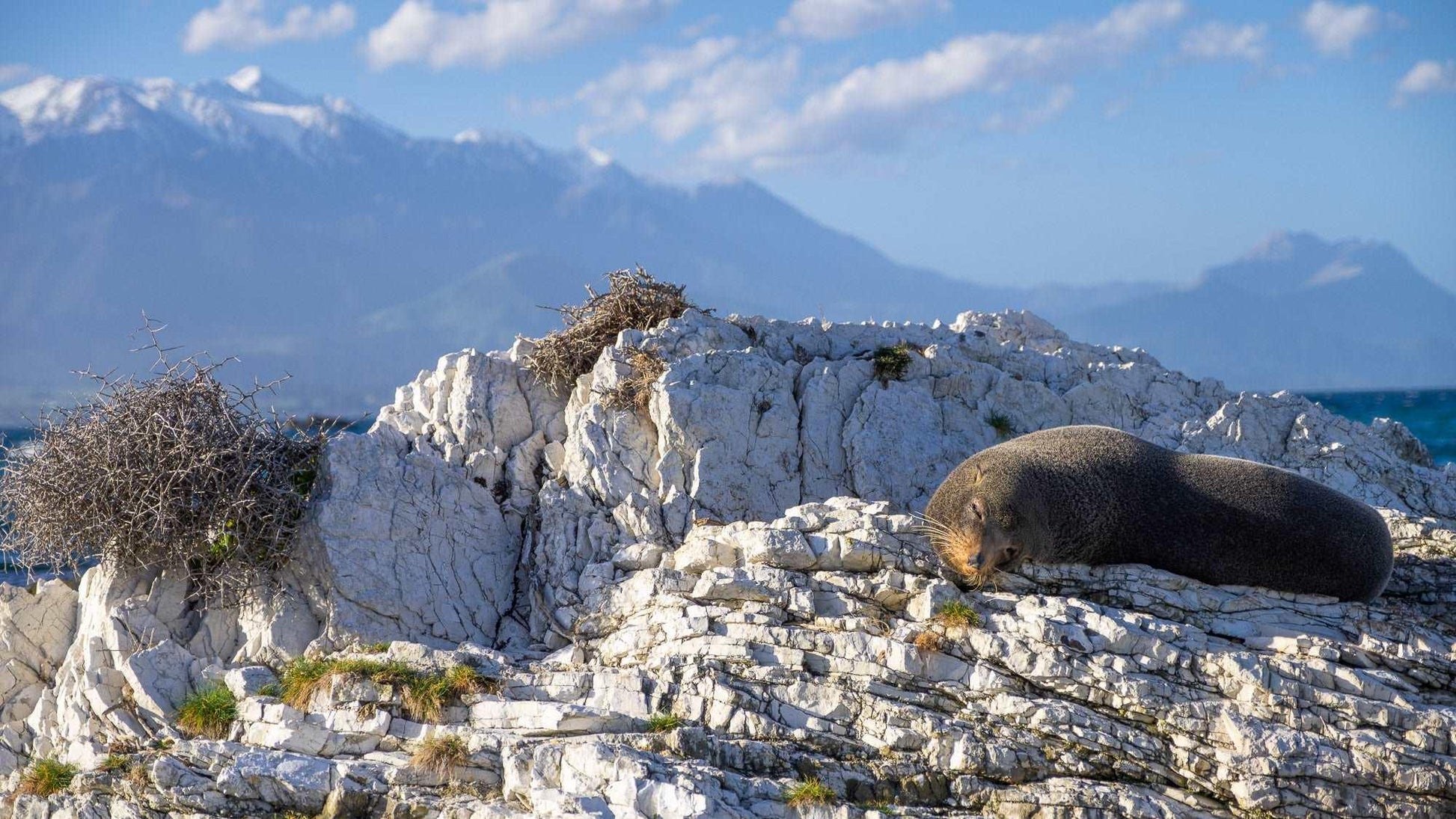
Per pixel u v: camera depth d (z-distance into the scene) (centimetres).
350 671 2289
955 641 2239
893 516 2528
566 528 2870
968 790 2027
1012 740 2086
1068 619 2241
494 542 2903
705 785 1884
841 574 2431
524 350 3331
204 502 2703
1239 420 3556
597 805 1834
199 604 2788
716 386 3078
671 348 3250
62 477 2667
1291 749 2017
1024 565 2539
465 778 2045
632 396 3103
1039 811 1967
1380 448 3669
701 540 2580
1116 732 2091
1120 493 2592
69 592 2923
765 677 2197
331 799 2038
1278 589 2564
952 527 2528
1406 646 2288
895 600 2384
